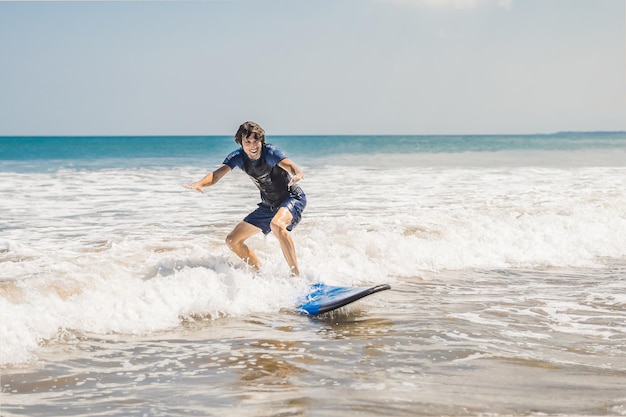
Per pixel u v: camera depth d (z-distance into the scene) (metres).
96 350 4.66
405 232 9.12
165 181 18.20
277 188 6.72
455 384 4.02
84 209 11.68
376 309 6.04
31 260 7.03
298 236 8.47
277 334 5.18
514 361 4.50
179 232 9.14
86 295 5.52
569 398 3.77
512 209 11.36
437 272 7.74
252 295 6.08
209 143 86.75
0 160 34.41
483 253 8.55
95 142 96.19
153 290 5.80
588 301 6.41
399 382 4.05
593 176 19.70
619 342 5.02
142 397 3.77
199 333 5.17
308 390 3.89
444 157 36.78
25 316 4.89
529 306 6.19
